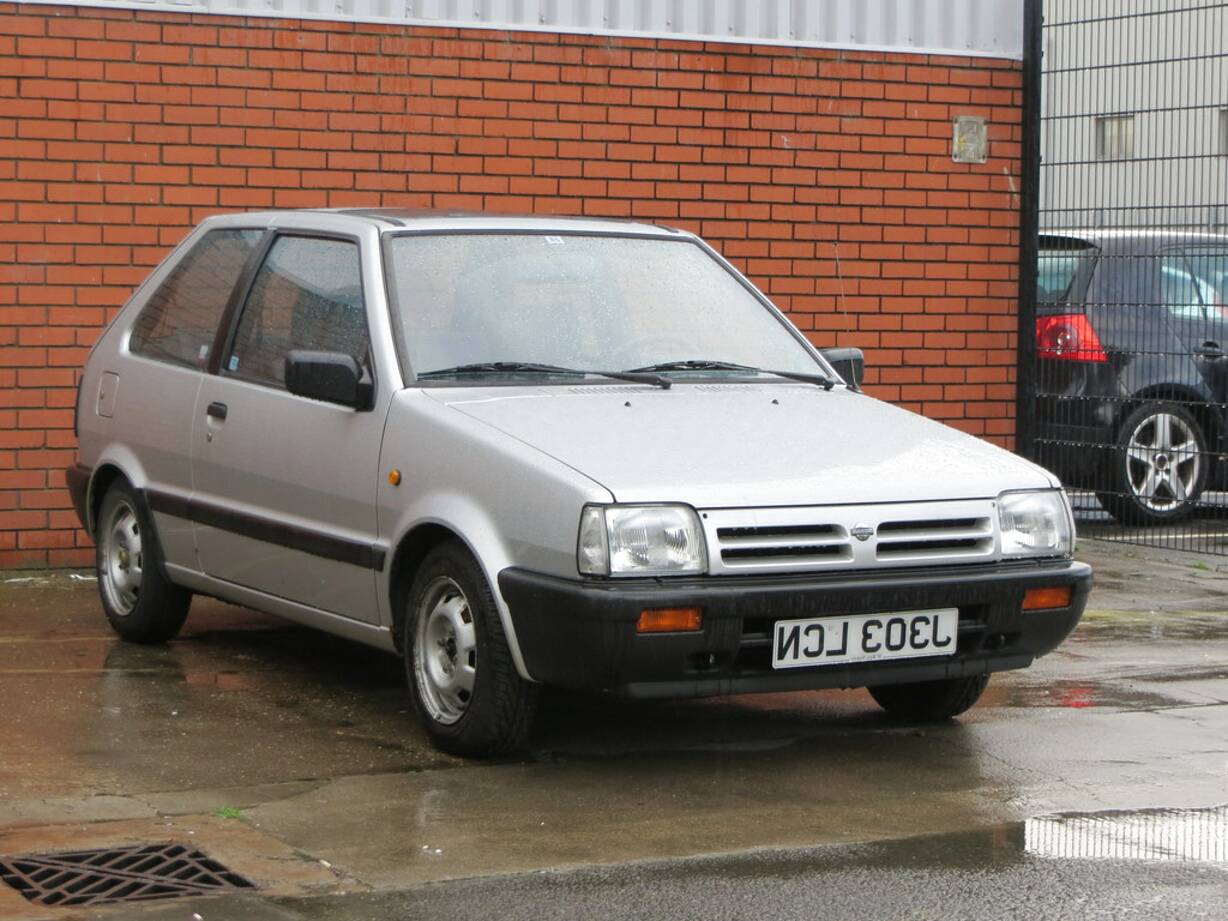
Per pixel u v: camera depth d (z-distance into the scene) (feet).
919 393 46.57
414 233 28.04
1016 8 46.93
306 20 40.50
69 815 21.90
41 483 39.19
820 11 44.96
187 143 39.81
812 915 18.47
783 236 45.01
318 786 23.38
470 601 24.17
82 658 31.01
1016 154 47.09
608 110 43.16
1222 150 46.78
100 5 38.96
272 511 28.12
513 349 27.04
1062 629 25.50
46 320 39.01
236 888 19.29
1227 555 45.83
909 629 24.25
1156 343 50.14
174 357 31.27
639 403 26.12
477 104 42.04
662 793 23.29
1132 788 23.81
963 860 20.45
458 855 20.48
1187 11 47.06
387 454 25.73
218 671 30.19
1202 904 18.90
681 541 23.12
